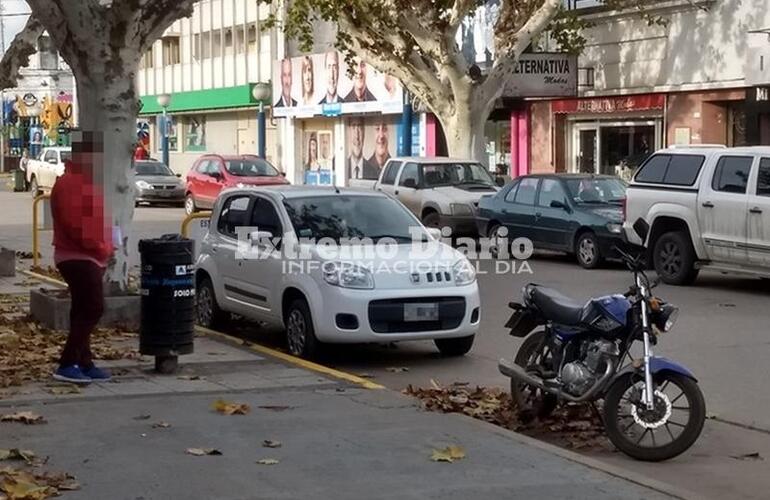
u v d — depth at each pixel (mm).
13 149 69625
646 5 27062
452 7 25844
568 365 8250
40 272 18875
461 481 6832
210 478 6793
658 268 17562
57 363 10266
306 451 7465
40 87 65250
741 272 16422
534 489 6688
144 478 6762
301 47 29766
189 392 9289
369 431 8047
